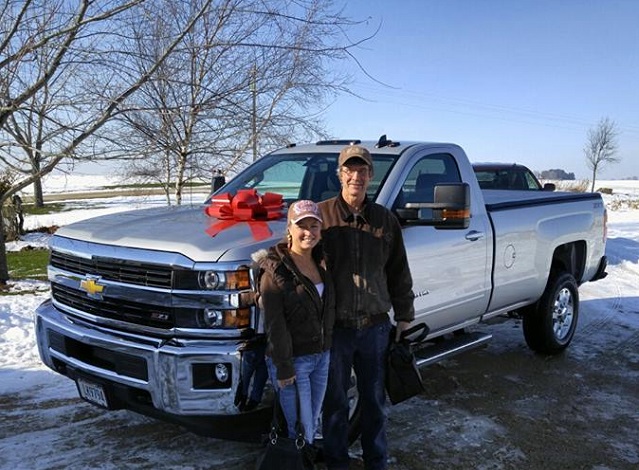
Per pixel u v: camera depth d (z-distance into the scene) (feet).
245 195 12.78
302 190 15.20
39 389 16.22
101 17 21.12
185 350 10.45
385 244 10.99
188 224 12.46
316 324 10.42
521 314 20.15
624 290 31.27
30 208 95.25
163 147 28.91
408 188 14.80
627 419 15.26
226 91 29.63
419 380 11.52
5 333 20.97
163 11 26.99
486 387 17.22
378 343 11.10
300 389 10.64
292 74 32.48
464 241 15.55
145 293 11.02
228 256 10.66
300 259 10.39
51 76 22.74
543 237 18.80
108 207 95.66
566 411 15.66
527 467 12.71
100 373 11.48
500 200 18.71
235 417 10.82
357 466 12.42
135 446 13.06
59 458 12.46
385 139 15.80
